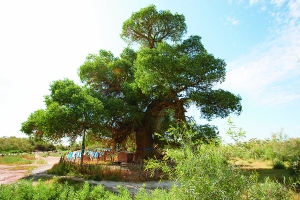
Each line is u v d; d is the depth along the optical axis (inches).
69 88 691.4
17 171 760.3
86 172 642.8
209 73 693.3
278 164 605.9
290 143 536.4
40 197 266.1
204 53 720.3
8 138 2071.9
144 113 877.8
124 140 986.1
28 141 2273.6
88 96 705.6
